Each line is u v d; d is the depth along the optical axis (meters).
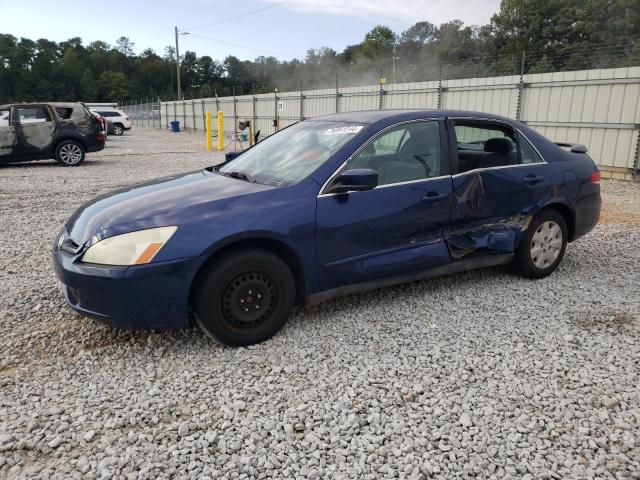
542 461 2.42
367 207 3.75
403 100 17.16
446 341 3.59
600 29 48.84
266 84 103.19
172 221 3.27
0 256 5.63
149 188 3.98
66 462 2.41
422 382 3.07
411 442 2.54
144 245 3.16
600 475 2.33
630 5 45.66
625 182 11.19
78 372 3.18
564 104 12.37
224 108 33.25
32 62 116.88
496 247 4.43
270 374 3.15
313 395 2.93
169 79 125.06
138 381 3.08
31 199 9.06
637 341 3.60
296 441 2.55
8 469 2.35
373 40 87.50
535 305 4.22
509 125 4.64
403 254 3.96
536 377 3.13
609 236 6.60
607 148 11.69
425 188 4.01
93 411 2.78
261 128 28.38
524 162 4.64
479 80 14.34
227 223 3.30
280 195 3.54
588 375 3.15
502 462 2.41
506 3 57.09
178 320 3.26
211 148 20.78
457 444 2.53
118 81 115.75
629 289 4.61
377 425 2.67
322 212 3.58
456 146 4.25
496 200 4.38
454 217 4.18
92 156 17.20
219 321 3.34
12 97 104.94
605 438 2.57
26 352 3.45
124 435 2.59
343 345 3.53
